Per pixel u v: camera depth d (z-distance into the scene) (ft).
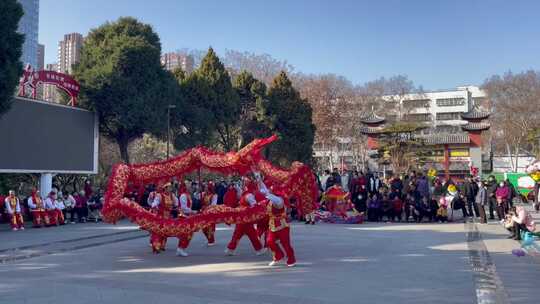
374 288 28.02
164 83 114.73
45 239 52.75
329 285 28.96
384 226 65.77
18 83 67.87
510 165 200.95
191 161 45.32
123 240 52.47
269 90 160.56
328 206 72.49
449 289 27.68
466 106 283.38
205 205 54.03
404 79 254.88
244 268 35.17
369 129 142.41
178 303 24.68
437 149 148.56
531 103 194.18
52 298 25.86
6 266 36.24
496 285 28.71
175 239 54.39
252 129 156.25
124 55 102.78
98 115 97.04
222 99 143.64
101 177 120.06
